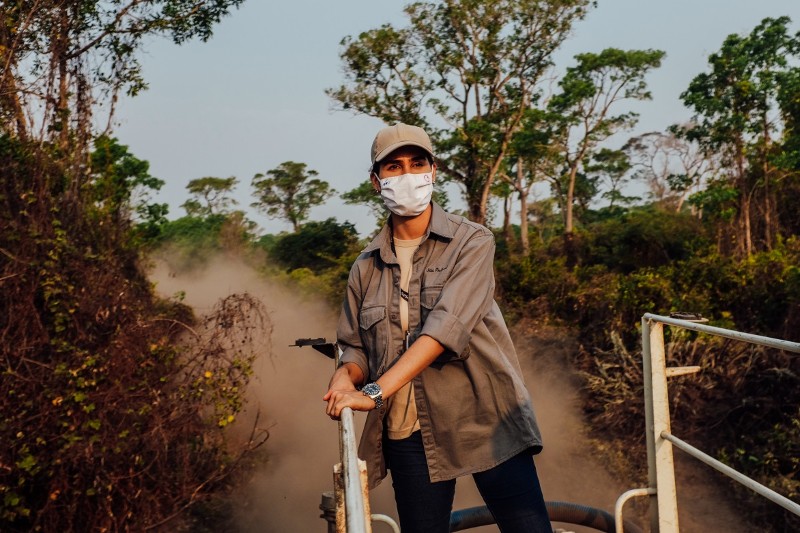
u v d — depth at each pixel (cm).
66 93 715
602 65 4653
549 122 4438
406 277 213
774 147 2280
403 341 211
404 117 2902
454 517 269
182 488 598
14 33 685
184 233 5038
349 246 2511
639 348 876
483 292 201
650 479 261
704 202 2427
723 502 652
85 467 536
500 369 206
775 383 732
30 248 585
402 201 207
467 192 3059
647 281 978
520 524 209
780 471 666
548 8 2752
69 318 581
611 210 6100
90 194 704
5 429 514
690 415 758
